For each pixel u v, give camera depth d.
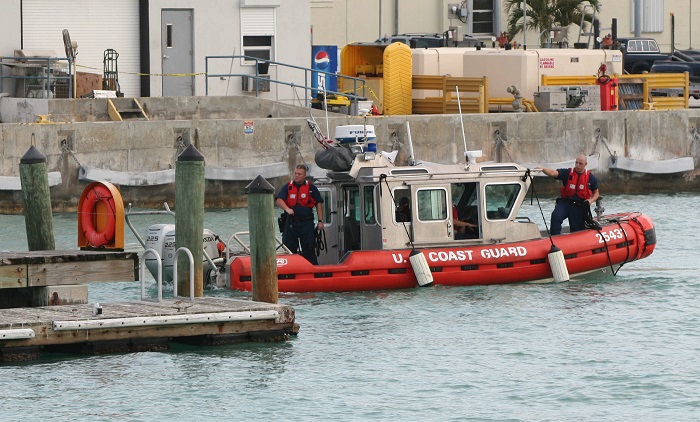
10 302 45.00
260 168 77.69
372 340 42.84
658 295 49.59
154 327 40.75
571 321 45.50
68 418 35.41
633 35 132.75
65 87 82.81
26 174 47.56
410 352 41.56
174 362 40.22
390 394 37.59
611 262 52.00
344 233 49.94
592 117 85.50
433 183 49.41
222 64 89.50
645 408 36.56
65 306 42.41
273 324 42.41
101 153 74.50
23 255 43.62
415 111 90.12
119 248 45.16
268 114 84.88
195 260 44.72
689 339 43.34
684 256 58.75
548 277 50.72
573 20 126.81
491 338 43.28
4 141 72.25
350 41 125.44
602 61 91.31
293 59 91.31
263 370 39.56
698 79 109.06
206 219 72.12
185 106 83.12
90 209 45.88
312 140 79.06
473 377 39.19
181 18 88.62
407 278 49.25
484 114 82.88
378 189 48.91
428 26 127.00
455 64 91.31
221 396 37.25
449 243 49.69
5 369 39.38
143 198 75.56
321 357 40.94
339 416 35.78
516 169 50.50
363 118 80.12
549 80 88.62
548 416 35.84
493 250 49.94
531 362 40.66
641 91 90.38
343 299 48.16
